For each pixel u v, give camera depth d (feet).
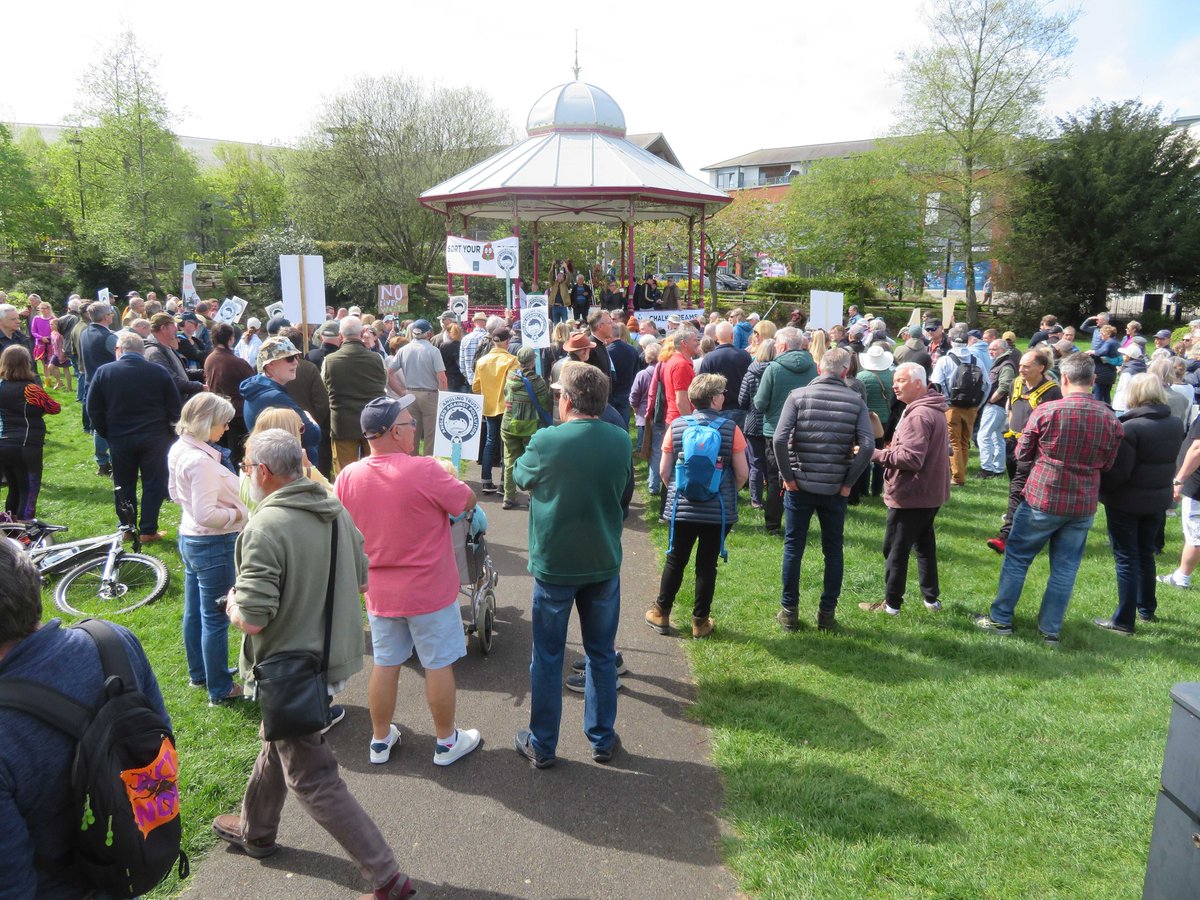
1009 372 33.94
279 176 200.75
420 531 12.33
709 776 13.11
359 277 115.03
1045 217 120.57
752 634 18.35
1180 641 18.69
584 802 12.37
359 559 10.65
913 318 70.08
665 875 10.84
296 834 11.65
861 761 13.35
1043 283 119.85
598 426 12.63
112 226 124.67
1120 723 14.62
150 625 18.22
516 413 26.94
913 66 118.01
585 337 25.46
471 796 12.47
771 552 23.90
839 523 17.98
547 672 12.88
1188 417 28.30
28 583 5.98
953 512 29.45
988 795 12.49
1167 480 18.76
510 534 25.50
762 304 116.37
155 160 132.36
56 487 29.53
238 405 26.00
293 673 9.39
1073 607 20.77
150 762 6.24
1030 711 15.01
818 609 19.17
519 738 13.73
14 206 147.23
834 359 17.74
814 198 132.46
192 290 67.31
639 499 30.01
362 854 9.81
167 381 22.77
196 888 10.48
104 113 129.39
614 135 67.00
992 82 114.83
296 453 10.15
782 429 17.83
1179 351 43.50
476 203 66.74
